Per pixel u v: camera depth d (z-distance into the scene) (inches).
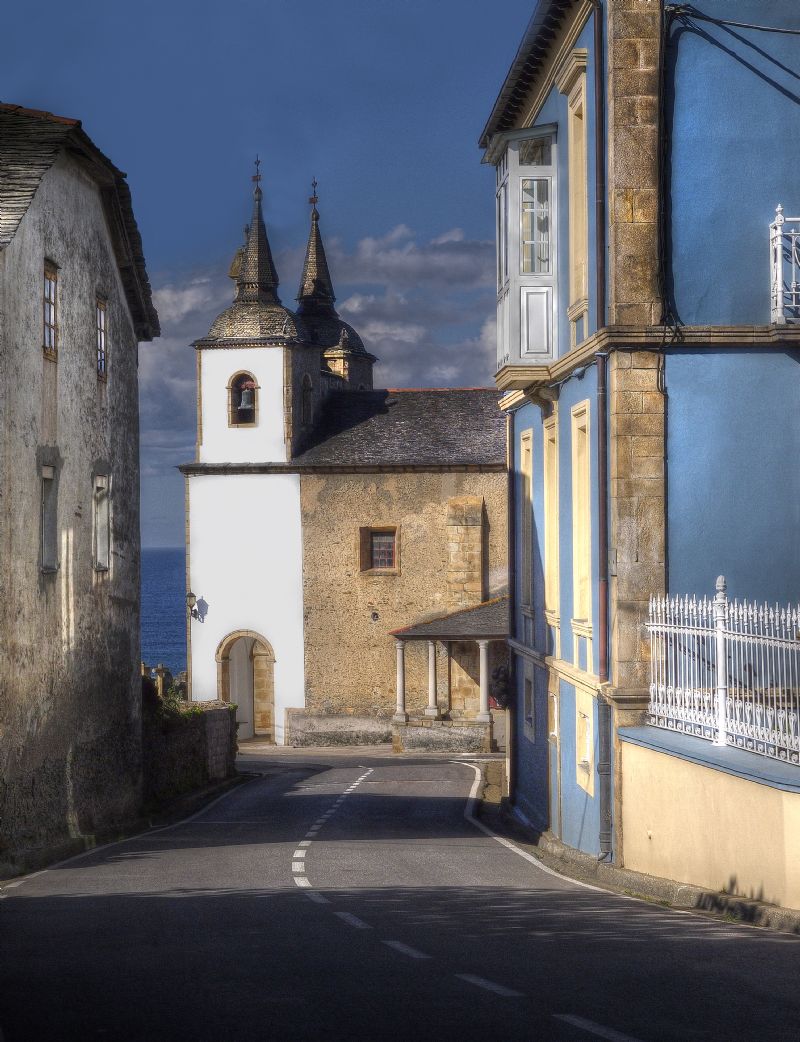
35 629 715.4
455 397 2217.0
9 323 669.3
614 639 616.4
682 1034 243.6
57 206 770.8
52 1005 276.4
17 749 678.5
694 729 557.3
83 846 743.7
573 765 732.7
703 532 617.0
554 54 754.8
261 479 2098.9
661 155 613.9
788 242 617.3
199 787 1168.8
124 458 934.4
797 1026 252.7
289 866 618.5
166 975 312.8
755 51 617.9
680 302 617.9
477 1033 243.4
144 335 984.3
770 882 448.8
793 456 621.3
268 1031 246.8
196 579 2107.5
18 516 687.1
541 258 754.2
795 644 467.5
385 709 2064.5
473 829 904.9
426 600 2066.9
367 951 349.4
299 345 2121.1
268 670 2105.1
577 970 317.4
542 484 864.9
